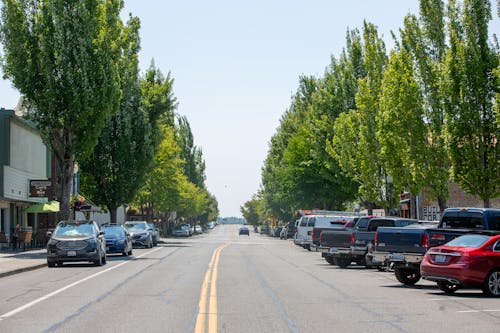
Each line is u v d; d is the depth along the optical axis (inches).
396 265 959.0
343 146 2207.2
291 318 598.9
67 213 1870.1
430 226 1071.6
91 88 1824.6
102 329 532.1
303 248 2292.1
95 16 1851.6
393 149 1743.4
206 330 528.7
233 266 1311.5
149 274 1096.8
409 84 1628.9
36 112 1831.9
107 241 1653.5
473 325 565.0
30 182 2055.9
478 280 795.4
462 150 1400.1
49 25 1800.0
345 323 571.2
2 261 1339.8
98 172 2496.3
